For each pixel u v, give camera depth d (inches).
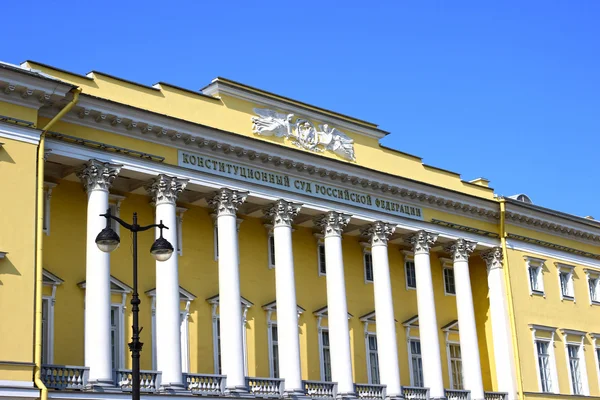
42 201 1170.0
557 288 1927.9
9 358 1085.8
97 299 1213.7
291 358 1403.8
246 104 1464.1
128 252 1369.3
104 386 1180.5
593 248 2068.2
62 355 1264.8
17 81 1146.7
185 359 1387.8
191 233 1449.3
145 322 1365.7
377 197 1611.7
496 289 1798.7
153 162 1312.7
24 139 1162.0
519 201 1845.5
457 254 1737.2
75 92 1200.2
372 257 1614.2
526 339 1801.2
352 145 1604.3
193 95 1393.9
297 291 1573.6
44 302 1261.1
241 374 1332.4
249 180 1424.7
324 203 1519.4
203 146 1366.9
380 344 1550.2
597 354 1979.6
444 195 1705.2
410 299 1745.8
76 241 1318.9
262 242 1549.0
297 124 1523.1
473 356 1689.2
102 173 1253.1
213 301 1440.7
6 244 1117.1
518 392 1744.6
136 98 1321.4
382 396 1515.7
